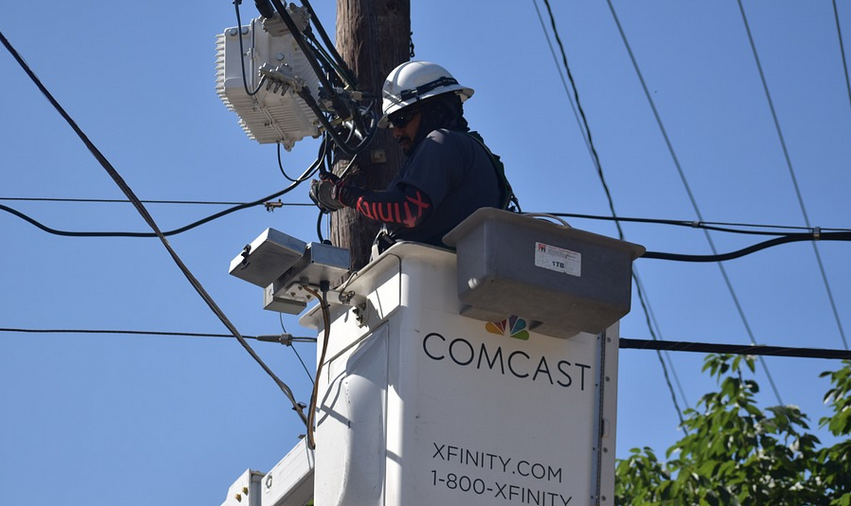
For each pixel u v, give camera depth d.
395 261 5.53
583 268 5.34
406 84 5.99
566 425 5.57
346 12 7.85
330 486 5.64
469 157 5.63
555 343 5.64
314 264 5.79
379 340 5.55
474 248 5.29
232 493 7.25
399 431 5.30
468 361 5.45
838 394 11.54
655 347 8.59
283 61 7.50
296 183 8.11
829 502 11.27
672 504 10.98
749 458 11.63
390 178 7.28
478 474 5.35
